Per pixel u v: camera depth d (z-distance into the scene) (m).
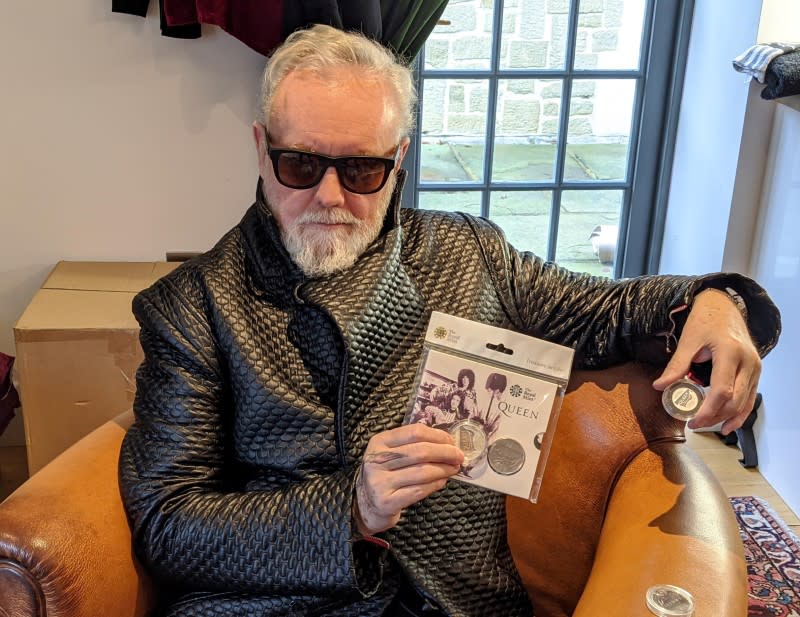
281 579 1.02
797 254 1.96
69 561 0.98
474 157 2.39
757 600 1.76
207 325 1.16
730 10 2.07
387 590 1.11
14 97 1.92
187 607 1.11
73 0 1.85
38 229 2.04
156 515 1.07
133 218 2.07
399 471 0.95
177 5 1.79
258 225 1.22
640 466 1.19
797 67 1.80
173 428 1.11
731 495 2.11
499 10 2.22
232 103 2.00
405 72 1.20
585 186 2.46
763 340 1.18
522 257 1.36
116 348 1.67
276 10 1.78
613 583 0.98
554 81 2.33
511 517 1.27
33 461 1.74
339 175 1.12
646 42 2.30
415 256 1.27
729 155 2.11
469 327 1.03
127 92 1.95
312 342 1.16
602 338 1.26
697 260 2.32
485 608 1.16
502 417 1.01
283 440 1.14
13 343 2.13
